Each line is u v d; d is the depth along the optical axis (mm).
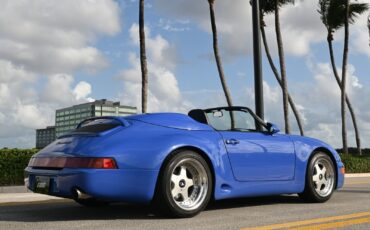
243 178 5355
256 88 9977
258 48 10062
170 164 4719
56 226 4430
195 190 4977
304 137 6234
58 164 4594
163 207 4723
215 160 5094
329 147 6430
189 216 4887
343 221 4660
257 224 4488
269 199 6598
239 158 5332
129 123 4871
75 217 5000
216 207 5754
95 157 4406
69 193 4477
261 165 5539
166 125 5008
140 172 4543
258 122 5855
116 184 4441
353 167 19781
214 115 5840
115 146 4531
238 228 4273
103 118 5137
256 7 10117
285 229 4230
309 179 6082
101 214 5203
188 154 4859
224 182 5172
